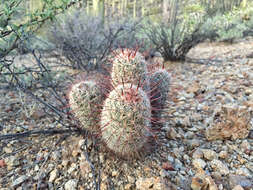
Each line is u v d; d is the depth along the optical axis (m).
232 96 0.38
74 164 0.24
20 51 0.37
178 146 0.26
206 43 0.99
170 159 0.24
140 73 0.22
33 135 0.29
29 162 0.25
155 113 0.27
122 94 0.20
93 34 0.61
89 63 0.53
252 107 0.33
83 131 0.27
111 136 0.21
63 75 0.43
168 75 0.28
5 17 0.25
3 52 0.28
